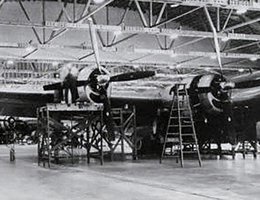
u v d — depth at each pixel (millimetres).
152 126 17484
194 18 22625
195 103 15102
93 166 13391
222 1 12586
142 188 8234
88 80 14078
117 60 24609
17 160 17156
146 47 23781
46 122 14406
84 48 20469
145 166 12969
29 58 22359
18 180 10047
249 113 15172
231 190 7688
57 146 14328
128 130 18078
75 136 14859
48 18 20703
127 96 16141
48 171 12133
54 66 29797
